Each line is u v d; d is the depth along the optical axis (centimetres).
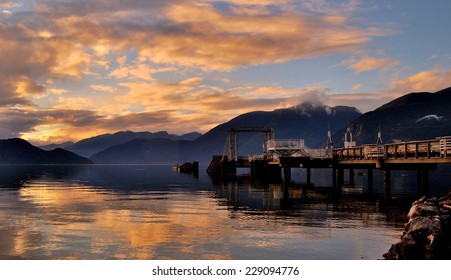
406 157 3984
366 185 6831
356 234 2609
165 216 3381
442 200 2733
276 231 2716
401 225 2895
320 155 6022
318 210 3638
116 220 3198
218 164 12938
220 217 3297
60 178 11125
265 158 8081
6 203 4388
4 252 2264
